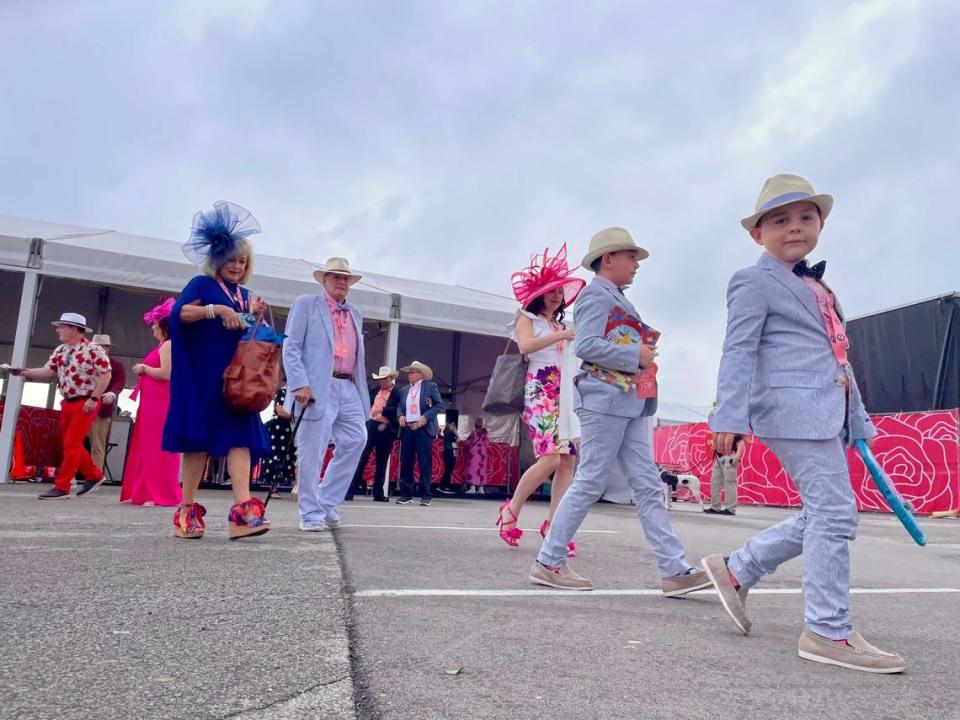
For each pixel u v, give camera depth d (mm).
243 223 3955
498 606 2623
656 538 3141
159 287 9719
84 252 9406
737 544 5625
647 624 2508
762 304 2410
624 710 1589
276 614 2234
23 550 3271
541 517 7781
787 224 2465
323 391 4785
